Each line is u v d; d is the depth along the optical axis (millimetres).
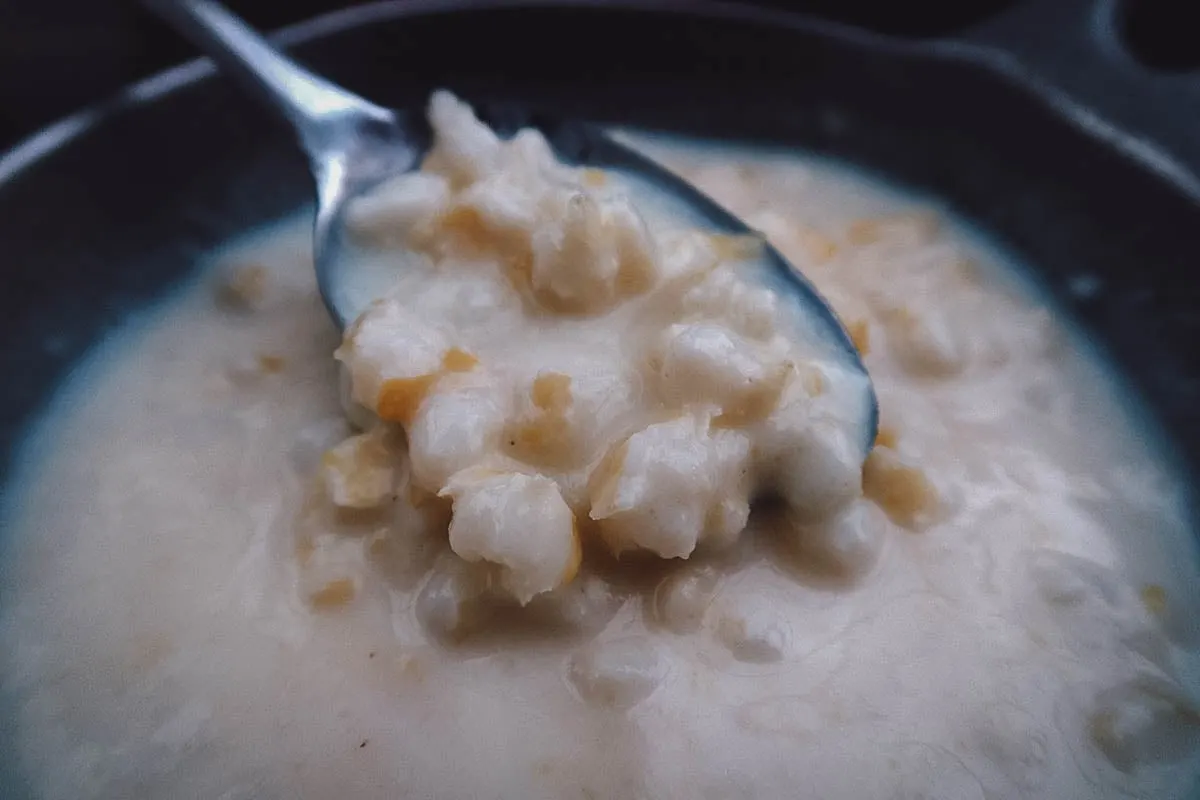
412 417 113
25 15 150
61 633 113
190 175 146
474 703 107
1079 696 110
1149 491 126
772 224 143
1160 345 132
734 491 112
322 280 130
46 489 124
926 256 149
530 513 103
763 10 160
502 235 126
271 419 130
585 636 110
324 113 144
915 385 134
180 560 118
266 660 110
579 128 149
